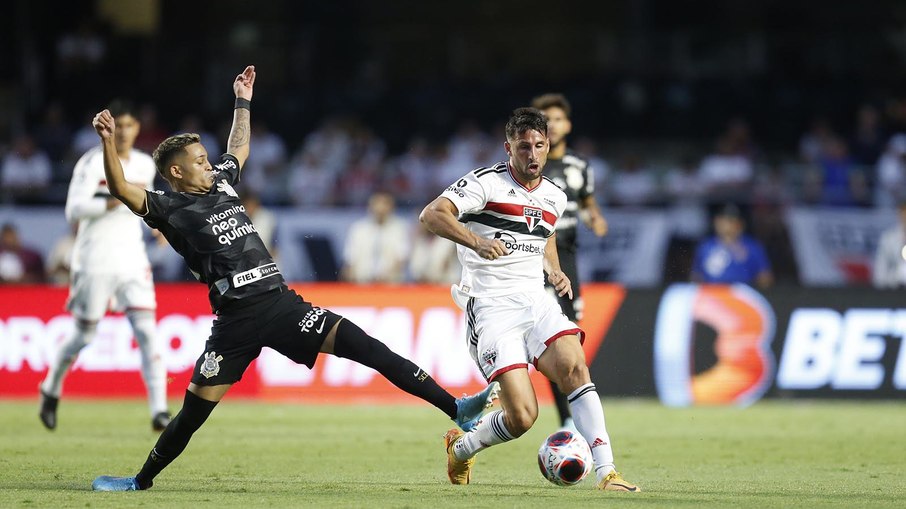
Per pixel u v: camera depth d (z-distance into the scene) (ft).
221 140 250.37
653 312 157.79
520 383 73.15
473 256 76.02
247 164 227.40
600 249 201.77
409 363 73.77
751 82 272.72
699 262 186.50
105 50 264.52
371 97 268.00
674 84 271.08
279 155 236.22
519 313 75.00
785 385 157.69
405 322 156.25
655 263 202.08
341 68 277.03
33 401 150.10
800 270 206.49
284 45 272.51
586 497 70.18
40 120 254.68
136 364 154.10
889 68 276.82
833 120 267.80
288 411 141.69
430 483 79.46
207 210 72.90
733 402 156.56
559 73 279.08
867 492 75.61
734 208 198.39
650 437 116.57
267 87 270.05
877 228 209.26
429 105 266.98
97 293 111.75
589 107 265.95
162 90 262.26
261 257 73.31
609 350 157.28
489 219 75.15
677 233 204.44
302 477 83.10
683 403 156.35
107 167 69.97
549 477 73.77
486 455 100.27
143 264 113.09
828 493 74.84
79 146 230.48
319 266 197.16
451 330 156.25
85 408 141.38
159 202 72.18
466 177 74.90
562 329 74.38
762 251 187.83
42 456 95.86
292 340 72.84
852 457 100.12
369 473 86.22
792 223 208.13
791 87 272.72
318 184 219.00
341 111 265.75
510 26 306.76
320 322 72.90
